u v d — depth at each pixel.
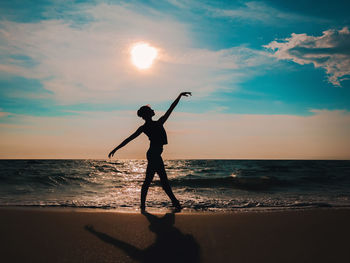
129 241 2.08
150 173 4.01
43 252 1.79
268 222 2.82
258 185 8.53
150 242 2.06
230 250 1.88
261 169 16.84
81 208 3.79
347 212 3.46
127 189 6.91
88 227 2.53
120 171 14.73
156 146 4.04
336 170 14.89
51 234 2.25
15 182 7.95
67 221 2.76
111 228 2.50
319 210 3.63
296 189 7.57
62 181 8.44
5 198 5.05
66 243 2.00
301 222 2.81
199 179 9.76
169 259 1.69
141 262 1.64
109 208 3.86
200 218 3.02
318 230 2.47
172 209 3.90
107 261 1.64
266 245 2.00
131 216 3.10
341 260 1.68
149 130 4.04
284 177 10.50
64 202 4.31
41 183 7.90
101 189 6.87
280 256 1.76
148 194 5.83
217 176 11.70
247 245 2.00
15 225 2.54
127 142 4.03
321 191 7.02
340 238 2.20
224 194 6.19
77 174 10.73
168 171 15.85
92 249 1.87
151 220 2.88
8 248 1.87
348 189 7.54
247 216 3.15
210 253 1.81
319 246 1.98
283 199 5.22
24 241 2.04
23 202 4.32
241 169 17.48
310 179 9.89
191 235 2.28
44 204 4.08
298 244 2.03
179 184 8.91
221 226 2.62
